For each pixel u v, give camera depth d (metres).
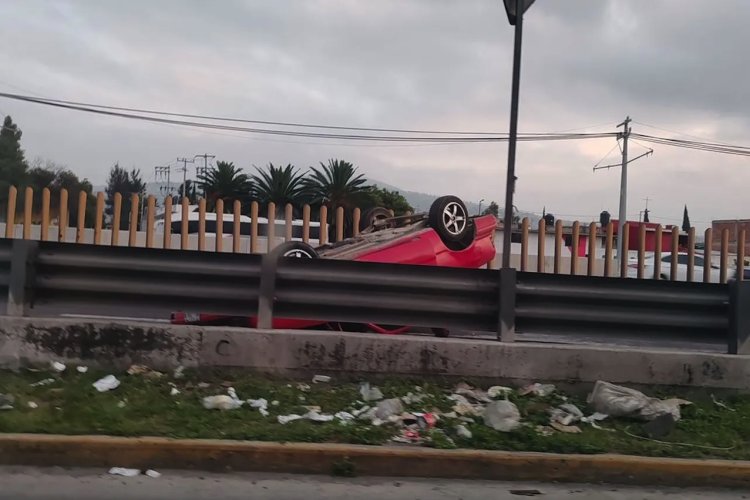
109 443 5.57
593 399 7.13
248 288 7.59
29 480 5.25
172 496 5.08
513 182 8.45
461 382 7.47
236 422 6.20
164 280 7.54
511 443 6.05
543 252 14.16
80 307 7.51
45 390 6.60
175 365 7.27
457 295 7.79
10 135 43.66
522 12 8.45
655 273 14.34
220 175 46.94
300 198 43.62
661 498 5.52
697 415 7.06
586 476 5.79
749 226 52.03
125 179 90.06
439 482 5.66
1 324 7.12
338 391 7.15
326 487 5.42
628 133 45.12
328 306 7.66
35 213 17.47
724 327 8.02
